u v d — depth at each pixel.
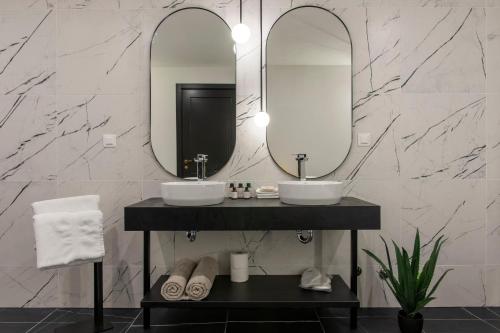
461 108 2.16
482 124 2.16
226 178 2.19
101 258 1.86
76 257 1.78
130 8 2.18
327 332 1.85
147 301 1.77
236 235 2.19
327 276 2.07
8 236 2.17
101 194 2.18
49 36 2.17
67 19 2.17
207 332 1.84
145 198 2.18
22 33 2.17
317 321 1.97
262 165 2.19
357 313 2.08
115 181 2.18
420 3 2.16
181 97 2.19
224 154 2.19
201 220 1.75
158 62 2.18
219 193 1.84
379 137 2.17
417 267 1.79
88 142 2.18
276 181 2.19
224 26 2.18
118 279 2.18
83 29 2.17
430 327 1.90
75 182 2.18
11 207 2.17
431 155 2.17
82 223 1.81
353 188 2.18
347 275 2.18
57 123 2.17
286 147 2.19
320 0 2.18
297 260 2.19
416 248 1.79
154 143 2.17
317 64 2.18
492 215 2.16
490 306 2.16
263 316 2.04
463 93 2.16
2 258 2.17
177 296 1.78
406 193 2.17
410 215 2.17
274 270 2.19
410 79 2.16
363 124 2.18
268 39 2.18
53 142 2.17
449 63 2.16
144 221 1.75
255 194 2.19
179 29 2.18
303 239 2.03
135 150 2.18
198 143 2.19
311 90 2.18
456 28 2.16
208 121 2.19
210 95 2.19
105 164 2.18
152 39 2.18
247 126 2.19
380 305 2.18
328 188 1.77
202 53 2.19
